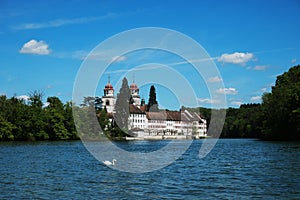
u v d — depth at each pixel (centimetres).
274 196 2869
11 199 2823
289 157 5966
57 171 4494
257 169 4509
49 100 16800
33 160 6069
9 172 4406
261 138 15100
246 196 2889
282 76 14550
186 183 3544
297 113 11394
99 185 3441
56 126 15850
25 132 15238
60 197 2895
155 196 2938
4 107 15038
